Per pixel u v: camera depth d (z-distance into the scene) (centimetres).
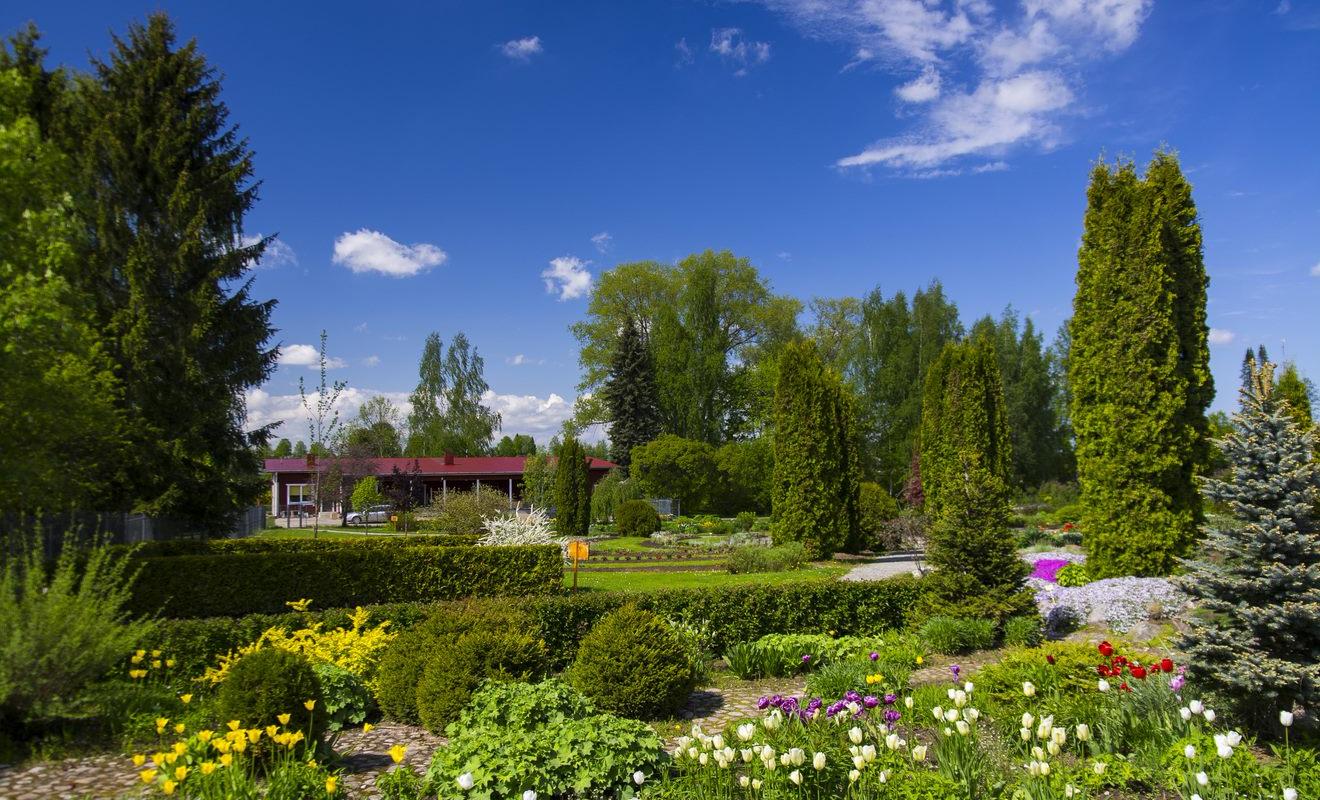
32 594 605
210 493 1819
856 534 2109
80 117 1791
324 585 1212
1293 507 546
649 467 3956
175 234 1797
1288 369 2228
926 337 4512
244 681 515
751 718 651
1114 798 434
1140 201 1098
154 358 1703
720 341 4716
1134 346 1090
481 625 683
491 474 4691
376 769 532
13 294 1103
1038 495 4209
